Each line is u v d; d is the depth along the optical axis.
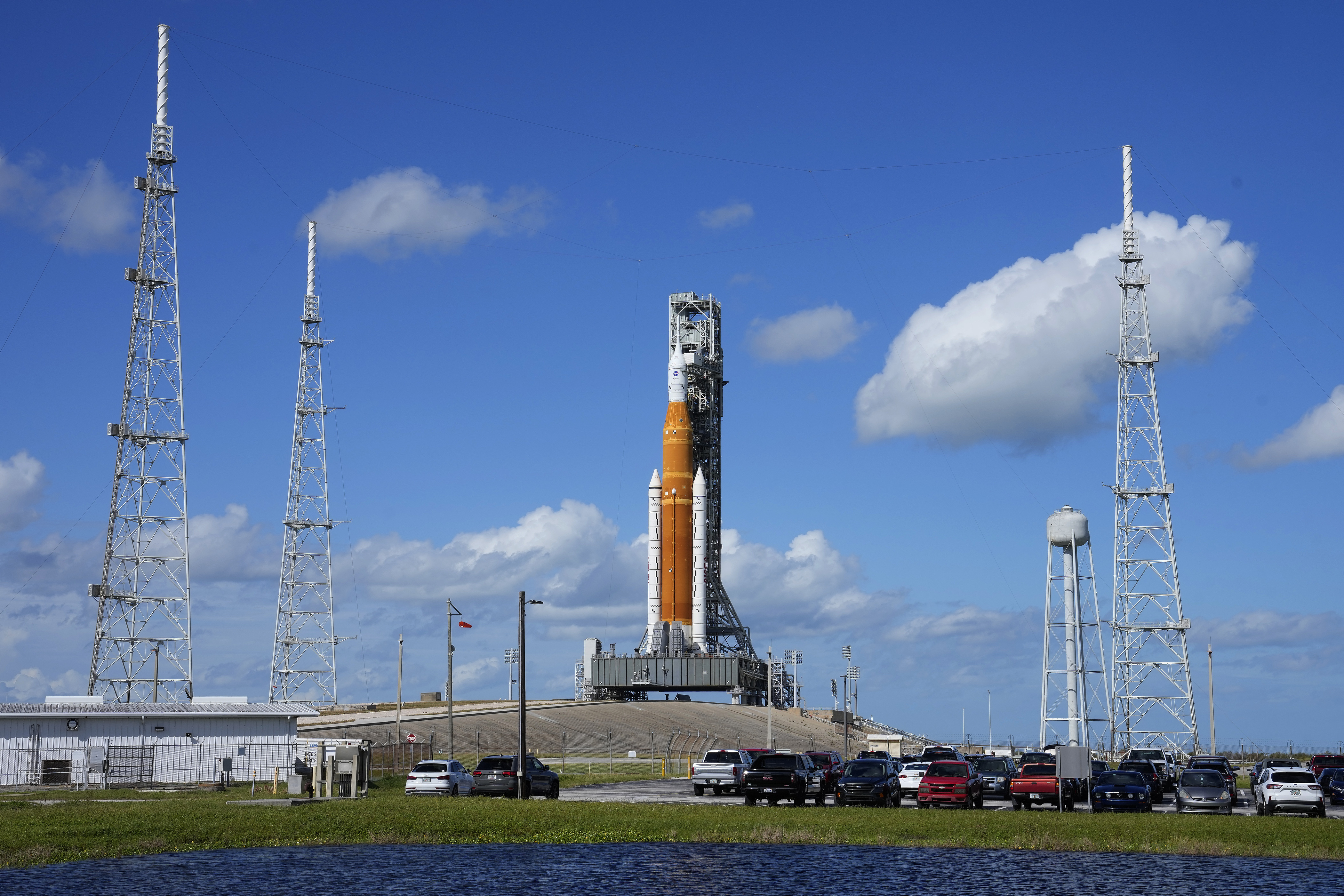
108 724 71.94
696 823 49.69
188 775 72.94
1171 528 117.94
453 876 37.47
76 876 36.91
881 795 58.53
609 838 45.78
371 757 77.75
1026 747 147.62
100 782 70.88
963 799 57.78
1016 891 35.25
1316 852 42.69
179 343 111.50
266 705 78.06
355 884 35.94
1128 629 117.44
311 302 141.50
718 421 175.25
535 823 49.28
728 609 172.50
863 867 39.50
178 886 35.41
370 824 48.53
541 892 35.06
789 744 142.50
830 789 68.06
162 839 43.62
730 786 66.88
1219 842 44.59
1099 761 75.56
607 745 127.69
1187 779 58.62
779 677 176.38
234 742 73.94
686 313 174.50
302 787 65.06
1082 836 46.03
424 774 64.06
